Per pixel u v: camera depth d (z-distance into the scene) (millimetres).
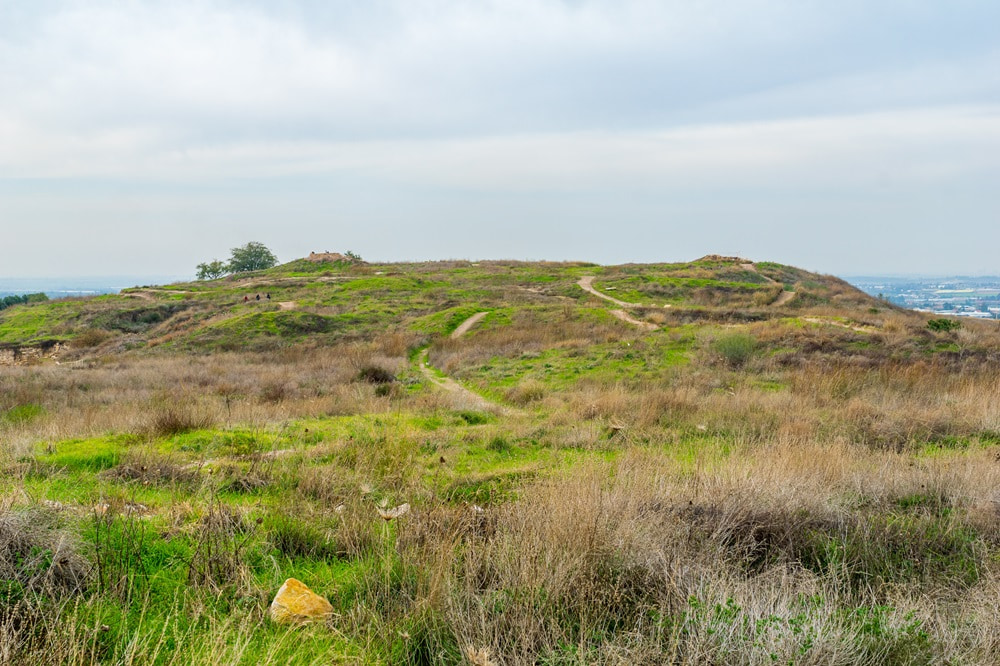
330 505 6004
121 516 4715
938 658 3621
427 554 4430
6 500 4344
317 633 3588
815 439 9766
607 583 4266
